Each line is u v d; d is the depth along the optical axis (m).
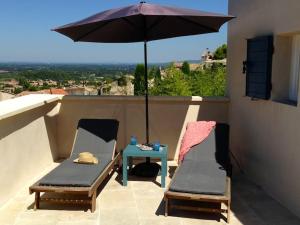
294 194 4.10
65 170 4.62
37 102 5.54
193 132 5.49
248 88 5.25
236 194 4.78
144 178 5.42
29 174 5.32
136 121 6.50
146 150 5.17
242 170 5.84
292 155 4.13
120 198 4.64
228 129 5.46
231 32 6.30
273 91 4.69
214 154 5.14
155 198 4.64
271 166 4.71
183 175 4.45
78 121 6.35
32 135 5.43
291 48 4.62
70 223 3.92
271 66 4.66
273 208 4.31
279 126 4.46
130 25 5.66
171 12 4.50
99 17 4.71
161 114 6.46
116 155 5.51
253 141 5.33
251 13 5.32
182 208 4.07
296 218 4.03
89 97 6.49
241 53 5.79
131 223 3.93
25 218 4.05
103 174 4.61
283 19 4.31
